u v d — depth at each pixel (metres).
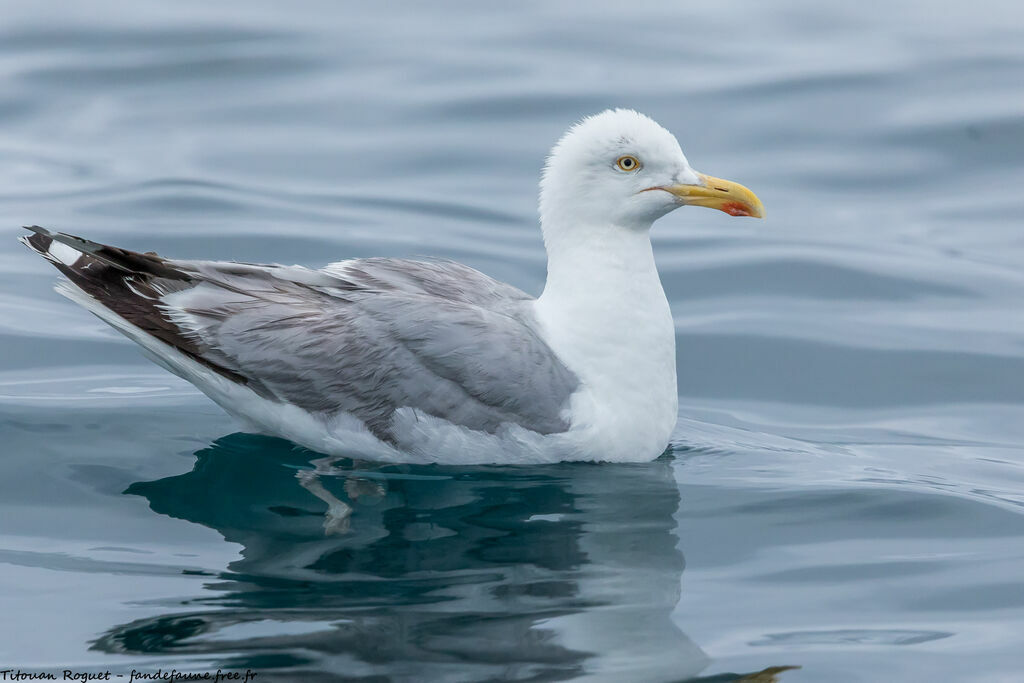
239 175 21.70
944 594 10.68
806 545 11.59
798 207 21.45
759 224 20.95
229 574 10.61
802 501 12.53
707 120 24.23
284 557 10.95
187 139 23.27
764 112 24.58
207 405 14.55
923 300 18.31
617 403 12.98
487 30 29.23
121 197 20.52
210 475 12.65
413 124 24.09
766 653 9.59
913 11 30.91
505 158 22.75
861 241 20.17
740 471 13.32
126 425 13.90
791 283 18.81
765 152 23.11
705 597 10.49
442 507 11.98
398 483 12.50
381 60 27.06
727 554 11.33
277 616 9.88
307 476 12.65
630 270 13.12
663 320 13.27
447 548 11.15
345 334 12.53
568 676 9.10
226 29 28.55
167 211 20.05
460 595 10.27
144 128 23.73
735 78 26.11
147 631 9.64
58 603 10.12
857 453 14.09
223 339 12.52
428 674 9.05
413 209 20.67
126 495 12.21
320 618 9.86
